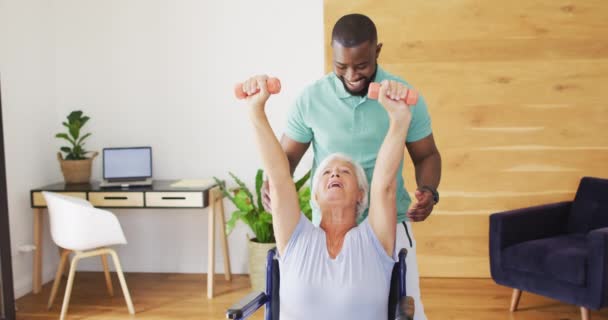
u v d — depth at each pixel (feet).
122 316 12.09
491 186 14.03
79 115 14.28
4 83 13.32
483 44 13.74
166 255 15.11
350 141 7.20
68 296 11.91
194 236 14.99
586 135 13.79
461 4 13.69
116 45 14.70
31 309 12.63
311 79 14.29
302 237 6.39
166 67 14.62
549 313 11.98
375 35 6.61
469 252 14.19
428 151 7.64
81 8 14.70
